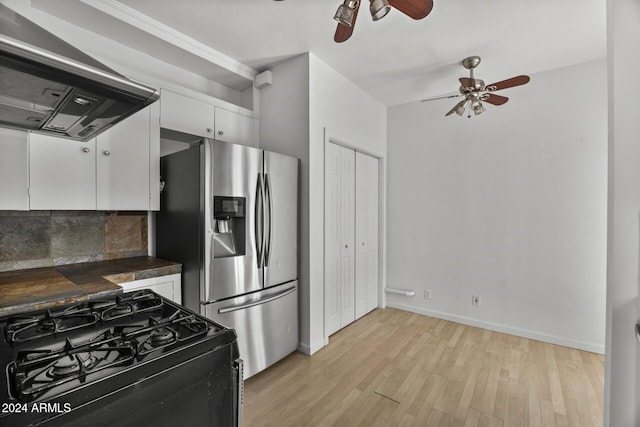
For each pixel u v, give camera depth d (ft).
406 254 12.14
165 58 8.12
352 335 9.74
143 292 4.56
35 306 4.21
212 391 2.91
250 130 9.48
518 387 6.85
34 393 2.02
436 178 11.41
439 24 7.00
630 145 4.22
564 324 9.05
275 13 6.68
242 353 7.02
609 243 4.40
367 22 6.93
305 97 8.48
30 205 5.67
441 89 10.85
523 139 9.67
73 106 3.80
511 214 9.91
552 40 7.64
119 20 6.51
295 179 8.41
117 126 6.75
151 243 8.10
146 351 2.64
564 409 6.10
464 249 10.82
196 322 3.33
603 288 8.50
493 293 10.25
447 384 6.97
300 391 6.70
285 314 8.07
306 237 8.53
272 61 8.91
